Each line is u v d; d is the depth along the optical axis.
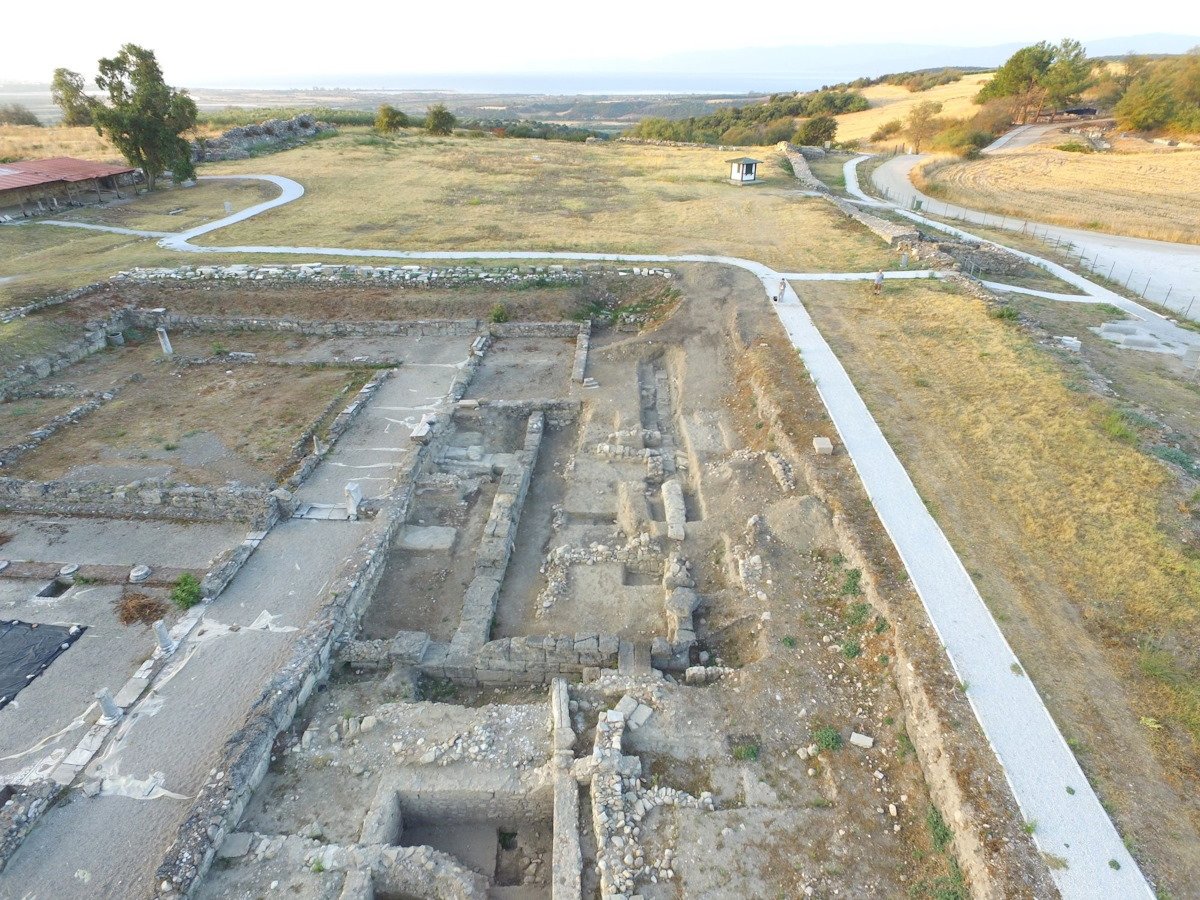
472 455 23.61
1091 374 23.92
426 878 11.20
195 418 25.25
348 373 28.81
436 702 14.25
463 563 18.84
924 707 12.48
